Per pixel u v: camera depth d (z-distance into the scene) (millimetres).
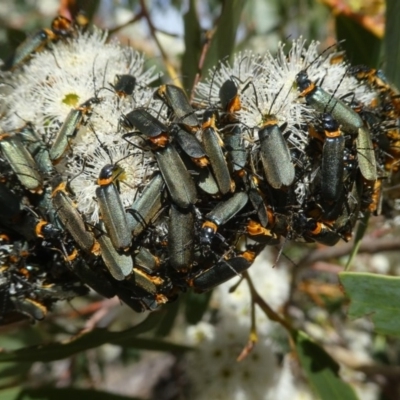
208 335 227
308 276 282
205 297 218
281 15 298
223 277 152
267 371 219
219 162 150
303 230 153
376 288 164
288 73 163
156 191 152
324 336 276
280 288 238
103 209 151
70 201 153
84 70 175
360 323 291
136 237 152
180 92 160
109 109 164
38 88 177
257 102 160
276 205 153
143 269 151
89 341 179
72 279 162
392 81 188
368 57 206
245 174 152
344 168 152
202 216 151
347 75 169
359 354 283
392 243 226
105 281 155
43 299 161
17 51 187
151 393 297
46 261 161
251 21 299
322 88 160
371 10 219
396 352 302
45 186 158
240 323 226
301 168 154
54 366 290
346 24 208
